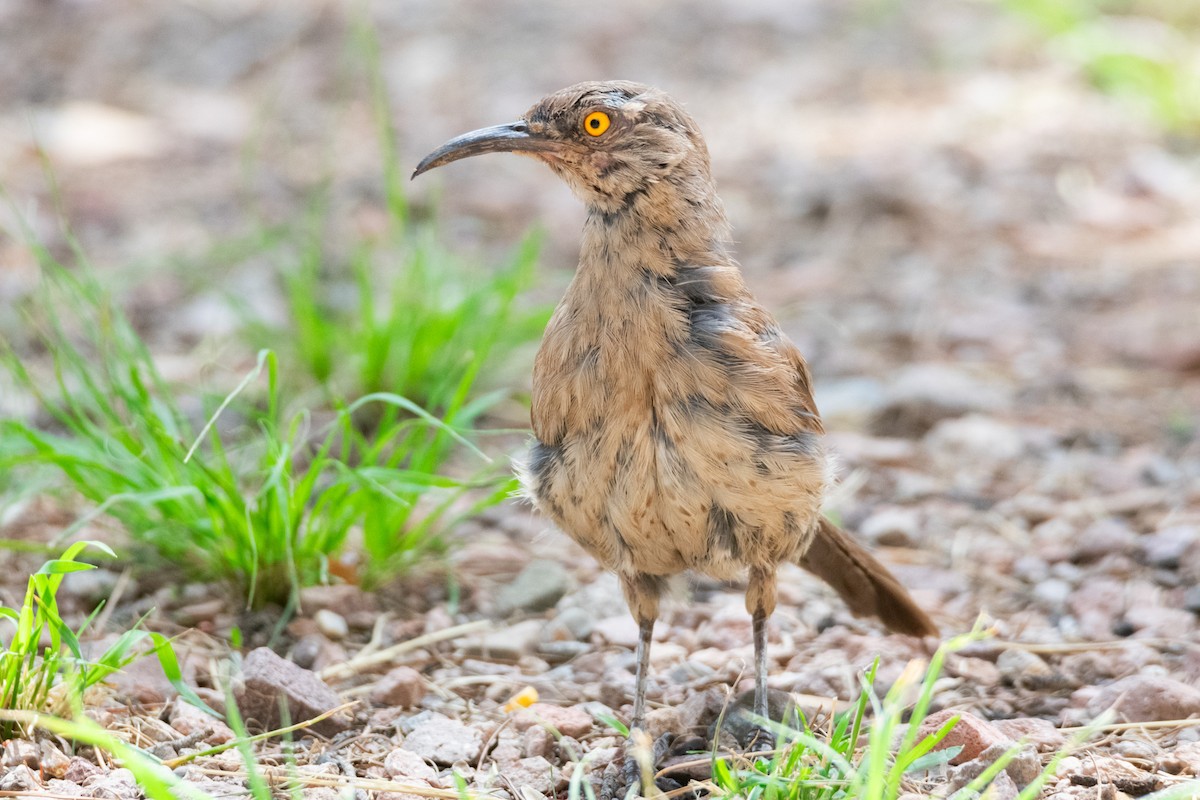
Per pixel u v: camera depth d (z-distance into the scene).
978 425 12.81
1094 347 14.72
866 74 23.84
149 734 7.75
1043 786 7.11
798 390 7.87
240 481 10.59
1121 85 22.20
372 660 9.02
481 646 9.36
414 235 17.31
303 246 16.94
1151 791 7.11
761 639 8.12
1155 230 17.75
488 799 6.94
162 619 9.47
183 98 23.05
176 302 15.66
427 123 21.69
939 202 18.53
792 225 18.20
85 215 18.11
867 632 9.61
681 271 7.71
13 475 10.96
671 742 7.86
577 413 7.57
